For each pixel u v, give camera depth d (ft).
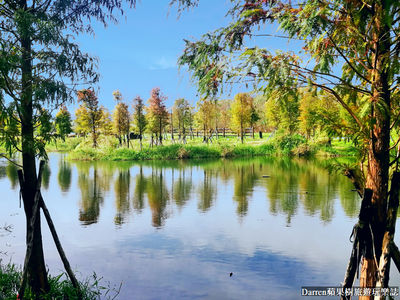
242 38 13.26
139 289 21.50
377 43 11.16
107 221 39.19
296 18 11.55
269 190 58.34
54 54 18.29
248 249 29.43
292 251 28.81
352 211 42.57
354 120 13.11
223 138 196.13
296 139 139.03
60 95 17.80
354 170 13.52
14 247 29.60
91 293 20.56
